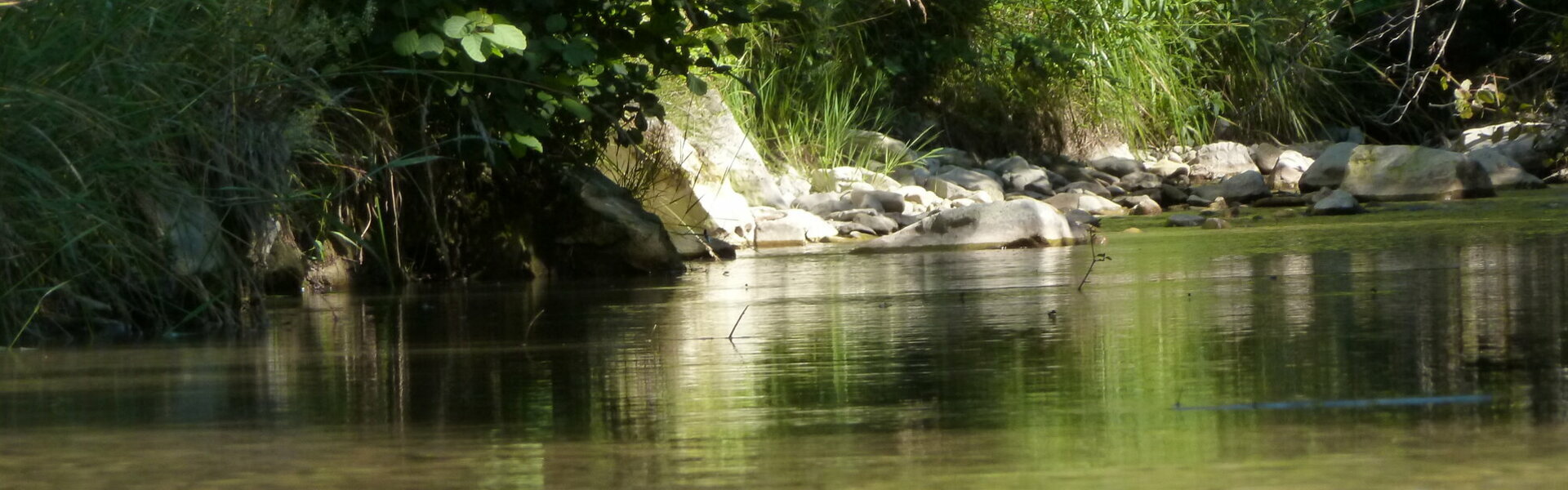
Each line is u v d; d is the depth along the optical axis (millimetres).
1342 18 21641
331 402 2791
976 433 2207
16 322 4520
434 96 7652
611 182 8773
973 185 16906
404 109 7852
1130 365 3092
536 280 8023
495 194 8367
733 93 15953
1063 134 20484
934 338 3920
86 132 4730
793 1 15492
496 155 7625
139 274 4809
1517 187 15617
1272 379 2768
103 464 2070
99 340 4621
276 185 5605
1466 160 14828
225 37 5309
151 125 4996
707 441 2199
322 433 2357
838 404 2598
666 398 2760
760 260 9406
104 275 4848
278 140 5750
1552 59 11234
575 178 8445
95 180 4699
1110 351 3402
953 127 19938
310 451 2164
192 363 3752
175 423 2508
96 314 4812
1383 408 2334
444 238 8156
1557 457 1847
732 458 2031
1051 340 3746
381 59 7090
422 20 6766
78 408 2758
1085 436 2145
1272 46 20938
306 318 5527
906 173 16719
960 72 19984
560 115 8133
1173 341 3604
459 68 7152
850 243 11578
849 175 15977
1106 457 1949
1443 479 1726
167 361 3818
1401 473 1771
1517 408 2295
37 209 4578
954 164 18719
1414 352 3170
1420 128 22641
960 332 4098
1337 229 10055
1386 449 1945
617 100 8156
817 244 11641
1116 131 20797
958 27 19828
